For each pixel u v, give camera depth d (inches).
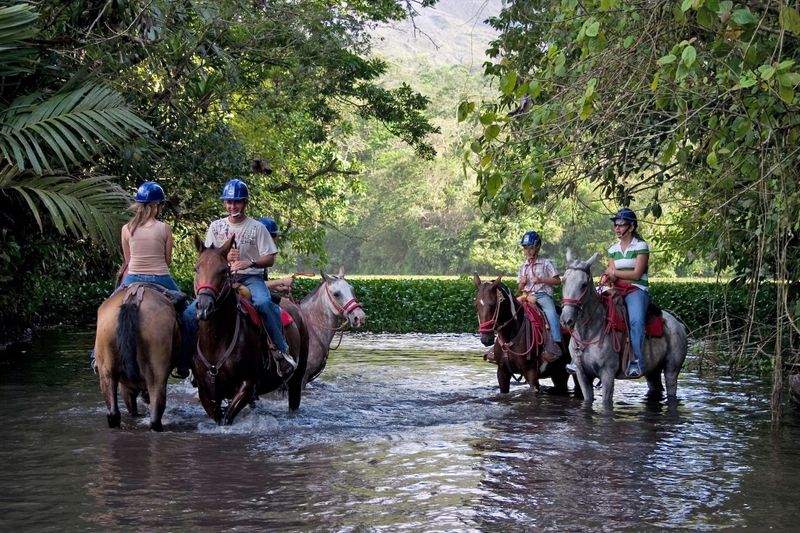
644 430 365.7
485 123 306.8
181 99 658.2
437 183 2812.5
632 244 418.6
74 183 443.2
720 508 243.1
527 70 553.9
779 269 320.2
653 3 307.1
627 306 415.8
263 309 350.6
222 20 608.4
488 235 2731.3
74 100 450.9
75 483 260.7
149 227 343.9
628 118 345.7
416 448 321.7
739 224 469.7
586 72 329.7
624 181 482.9
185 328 353.7
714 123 298.8
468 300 984.9
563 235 2394.2
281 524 223.1
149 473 273.9
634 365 411.2
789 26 237.1
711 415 407.5
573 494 257.1
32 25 496.1
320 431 351.9
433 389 499.5
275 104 798.5
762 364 570.6
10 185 434.6
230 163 665.0
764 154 299.1
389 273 3038.9
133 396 374.9
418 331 978.7
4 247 504.7
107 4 527.8
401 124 1000.2
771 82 251.8
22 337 748.6
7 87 490.0
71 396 433.7
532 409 423.2
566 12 334.0
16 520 223.1
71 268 712.4
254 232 352.2
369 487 262.4
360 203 2938.0
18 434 334.6
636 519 231.8
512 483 270.2
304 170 1166.3
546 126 345.4
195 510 234.1
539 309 476.4
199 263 320.8
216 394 343.3
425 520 229.0
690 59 242.7
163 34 561.6
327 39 758.5
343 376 557.6
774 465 298.4
